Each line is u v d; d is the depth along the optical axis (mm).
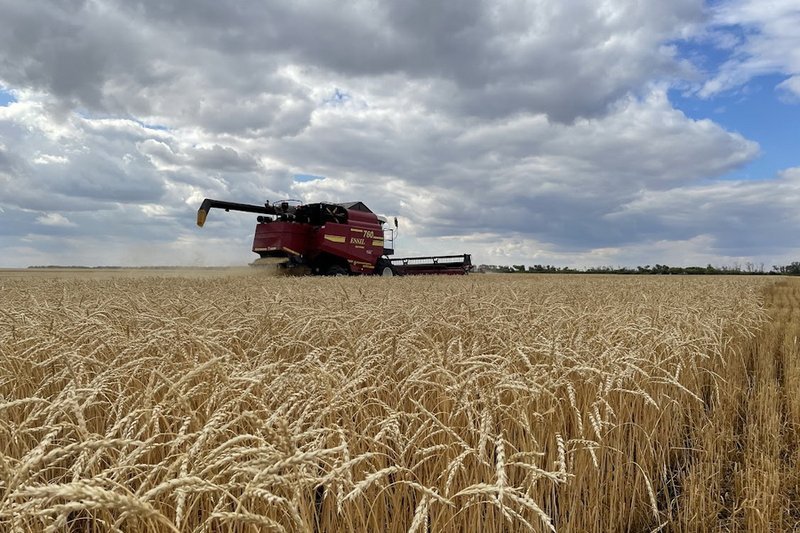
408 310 6434
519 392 3627
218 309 5965
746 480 4523
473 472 3266
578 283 20062
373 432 3334
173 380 3258
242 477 2596
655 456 4777
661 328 6180
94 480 1828
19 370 3771
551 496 3910
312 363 3381
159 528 2457
